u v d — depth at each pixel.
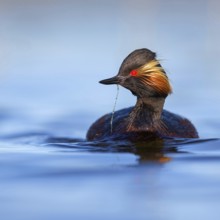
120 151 11.76
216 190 9.00
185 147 12.03
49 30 33.50
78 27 34.56
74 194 8.87
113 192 8.92
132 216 7.96
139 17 37.75
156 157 11.16
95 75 23.83
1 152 12.12
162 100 13.34
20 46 29.61
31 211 8.17
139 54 13.16
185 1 42.38
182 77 23.56
